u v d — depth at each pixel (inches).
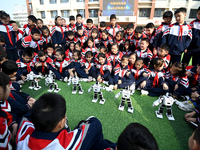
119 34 173.8
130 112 97.2
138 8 693.9
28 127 46.4
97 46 199.5
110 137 75.8
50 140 36.4
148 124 86.8
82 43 206.5
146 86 124.7
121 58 146.6
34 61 153.3
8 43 161.2
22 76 140.9
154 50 150.4
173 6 659.4
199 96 96.0
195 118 86.9
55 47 174.7
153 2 657.0
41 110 35.9
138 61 133.9
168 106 91.5
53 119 35.4
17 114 71.0
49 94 39.9
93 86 103.7
